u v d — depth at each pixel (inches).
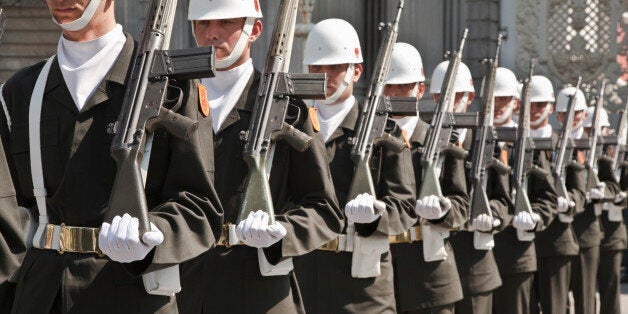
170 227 201.3
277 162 260.2
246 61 266.5
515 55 800.9
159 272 204.2
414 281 370.6
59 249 208.7
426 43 787.4
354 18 788.6
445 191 390.6
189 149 205.8
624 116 682.8
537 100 568.4
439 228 367.9
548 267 532.7
